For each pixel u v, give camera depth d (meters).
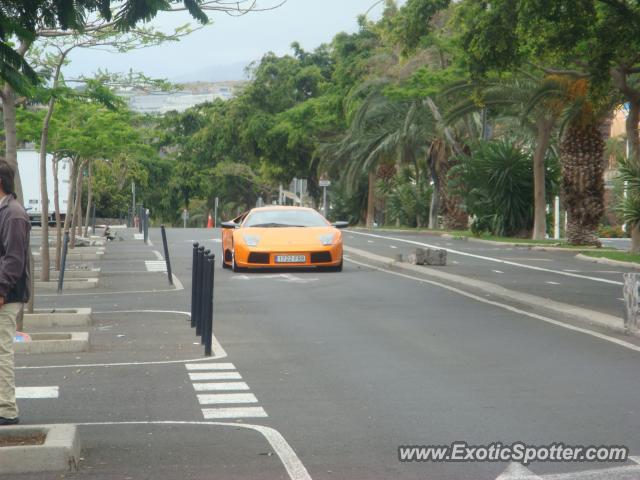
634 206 43.22
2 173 10.67
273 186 122.12
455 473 8.92
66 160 64.81
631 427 10.68
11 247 10.50
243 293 26.34
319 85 98.31
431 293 26.28
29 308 20.69
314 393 12.92
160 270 35.75
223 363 15.51
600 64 31.42
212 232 64.50
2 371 10.58
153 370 14.89
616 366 14.85
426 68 64.62
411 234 65.94
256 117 109.12
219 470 9.08
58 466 9.05
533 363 15.17
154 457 9.60
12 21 11.06
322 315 21.66
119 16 12.26
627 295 18.47
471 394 12.70
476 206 60.53
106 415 11.67
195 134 123.38
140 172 97.62
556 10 30.03
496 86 53.19
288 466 9.19
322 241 32.56
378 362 15.39
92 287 29.19
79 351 16.89
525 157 60.16
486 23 31.33
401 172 83.00
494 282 29.62
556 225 63.75
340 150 86.94
